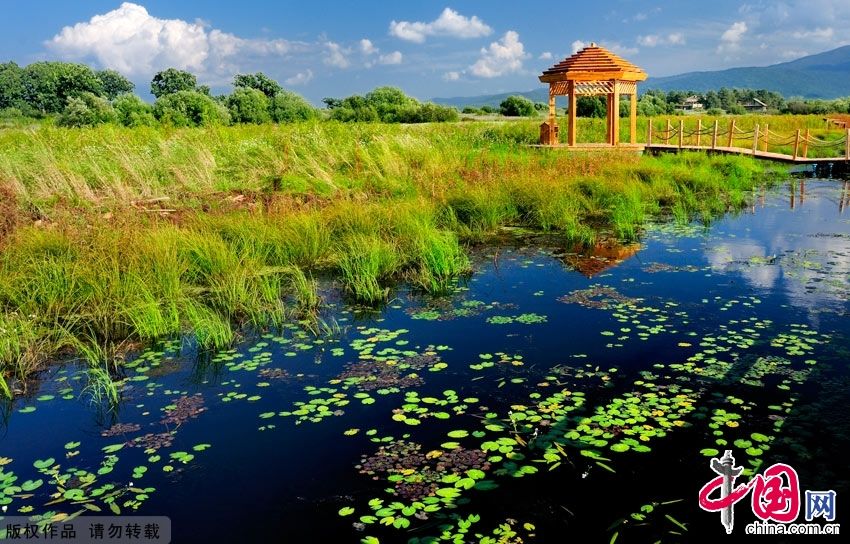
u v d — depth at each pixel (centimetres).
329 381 495
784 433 398
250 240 845
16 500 348
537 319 627
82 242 748
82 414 455
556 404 445
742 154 1911
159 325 608
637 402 445
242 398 470
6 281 657
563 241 979
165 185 1180
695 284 731
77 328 621
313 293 700
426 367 517
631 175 1419
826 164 1922
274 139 1571
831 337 558
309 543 307
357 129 1883
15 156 1243
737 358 517
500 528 314
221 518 328
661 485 349
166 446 404
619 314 634
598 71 1938
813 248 896
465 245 958
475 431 410
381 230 926
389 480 358
